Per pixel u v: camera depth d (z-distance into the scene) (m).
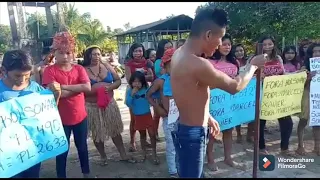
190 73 2.22
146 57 6.21
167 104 3.62
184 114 2.39
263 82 4.19
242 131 5.91
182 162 2.44
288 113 4.39
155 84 3.88
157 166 4.34
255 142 2.80
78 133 3.72
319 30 10.12
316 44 4.48
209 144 4.06
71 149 5.12
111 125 4.24
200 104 2.34
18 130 2.88
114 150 5.05
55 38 3.49
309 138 5.36
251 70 2.44
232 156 4.58
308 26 10.21
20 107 2.89
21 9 11.87
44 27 14.74
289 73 4.46
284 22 10.90
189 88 2.27
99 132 4.16
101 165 4.37
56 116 3.16
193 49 2.31
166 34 25.47
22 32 11.91
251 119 4.28
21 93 2.93
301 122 4.55
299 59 5.29
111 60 8.85
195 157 2.41
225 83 2.22
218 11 2.28
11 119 2.83
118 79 4.30
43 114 3.05
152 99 3.91
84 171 3.87
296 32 10.38
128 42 32.12
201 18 2.27
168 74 3.65
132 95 4.37
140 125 4.40
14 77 2.80
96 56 4.09
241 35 12.10
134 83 4.37
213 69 2.18
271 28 11.09
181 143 2.42
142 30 25.25
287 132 4.54
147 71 5.17
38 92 3.07
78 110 3.62
